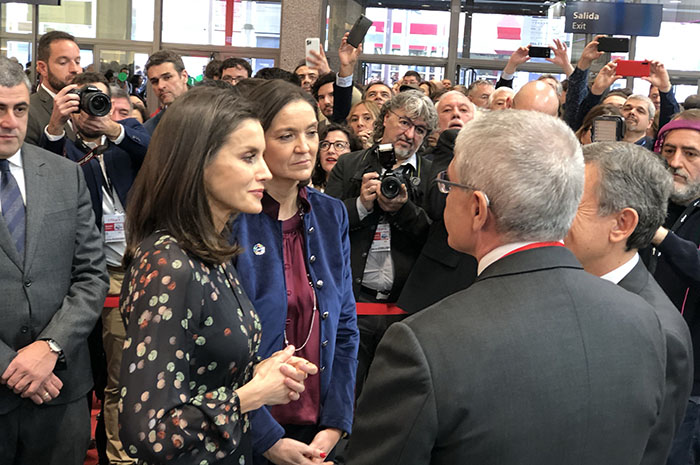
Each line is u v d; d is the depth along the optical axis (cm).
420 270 306
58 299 235
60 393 236
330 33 984
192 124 149
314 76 544
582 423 117
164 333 137
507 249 127
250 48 1062
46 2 708
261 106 188
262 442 174
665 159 270
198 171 148
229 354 146
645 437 127
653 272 262
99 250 252
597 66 980
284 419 193
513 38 1023
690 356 164
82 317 235
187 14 1062
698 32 941
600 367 120
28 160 238
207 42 1068
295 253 197
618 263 176
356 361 210
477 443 112
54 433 236
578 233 173
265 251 190
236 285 158
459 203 131
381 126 331
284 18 926
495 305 120
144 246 146
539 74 1024
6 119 223
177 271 140
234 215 174
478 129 128
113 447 308
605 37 452
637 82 940
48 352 225
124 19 1069
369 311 309
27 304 227
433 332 116
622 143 175
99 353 322
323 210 205
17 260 227
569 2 766
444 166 307
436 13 1028
